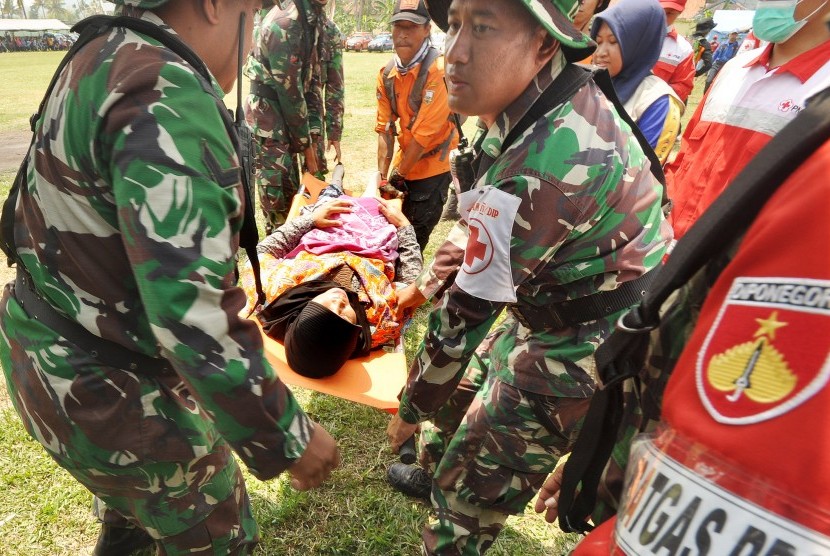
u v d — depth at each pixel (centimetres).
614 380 93
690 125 272
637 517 56
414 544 222
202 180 97
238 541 150
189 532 137
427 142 360
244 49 121
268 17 356
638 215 141
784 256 50
